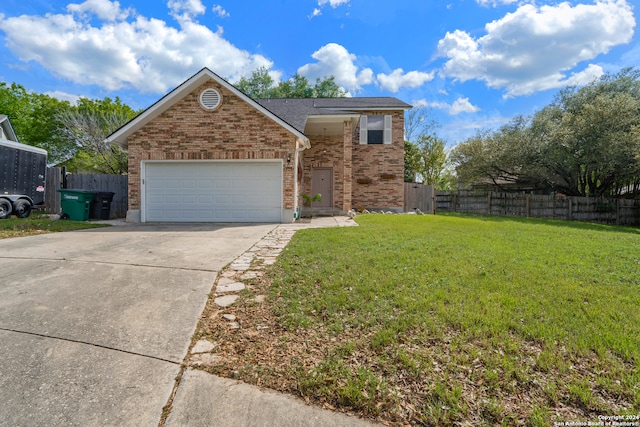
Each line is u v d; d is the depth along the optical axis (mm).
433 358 2369
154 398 2012
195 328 2918
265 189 11078
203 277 4320
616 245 7055
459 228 9516
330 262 4984
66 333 2758
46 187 13102
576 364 2283
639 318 2992
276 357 2471
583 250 6344
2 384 2098
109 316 3104
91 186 13508
